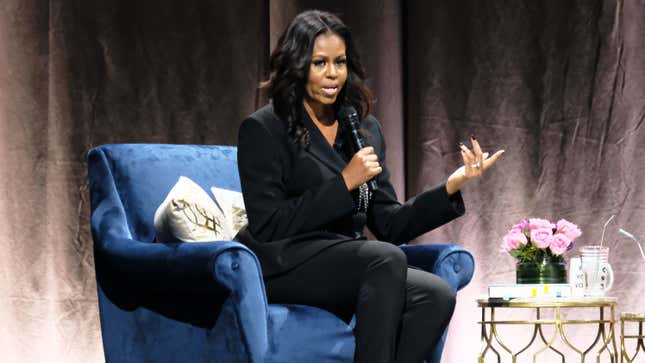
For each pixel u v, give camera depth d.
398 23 14.83
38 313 14.53
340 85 9.36
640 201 14.48
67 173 14.62
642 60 14.50
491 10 14.92
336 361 8.84
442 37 14.99
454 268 10.12
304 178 9.30
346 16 14.80
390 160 14.73
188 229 9.30
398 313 8.55
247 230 9.30
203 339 8.71
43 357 14.49
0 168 14.57
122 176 10.36
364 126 10.07
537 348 14.93
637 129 14.51
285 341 8.58
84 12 14.71
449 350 15.02
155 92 14.88
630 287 14.48
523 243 10.56
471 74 14.96
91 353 14.60
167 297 9.14
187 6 14.98
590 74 14.67
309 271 8.88
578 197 14.71
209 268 8.27
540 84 14.84
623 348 10.09
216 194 10.56
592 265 10.51
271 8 14.90
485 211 15.02
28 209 14.59
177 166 10.66
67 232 14.62
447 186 9.63
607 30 14.61
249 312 8.34
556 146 14.80
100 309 9.91
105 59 14.75
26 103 14.60
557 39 14.79
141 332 9.43
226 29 15.02
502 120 14.93
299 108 9.38
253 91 15.04
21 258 14.55
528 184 14.90
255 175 9.19
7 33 14.59
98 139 14.70
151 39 14.88
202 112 14.98
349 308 8.95
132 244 9.31
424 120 14.99
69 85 14.66
